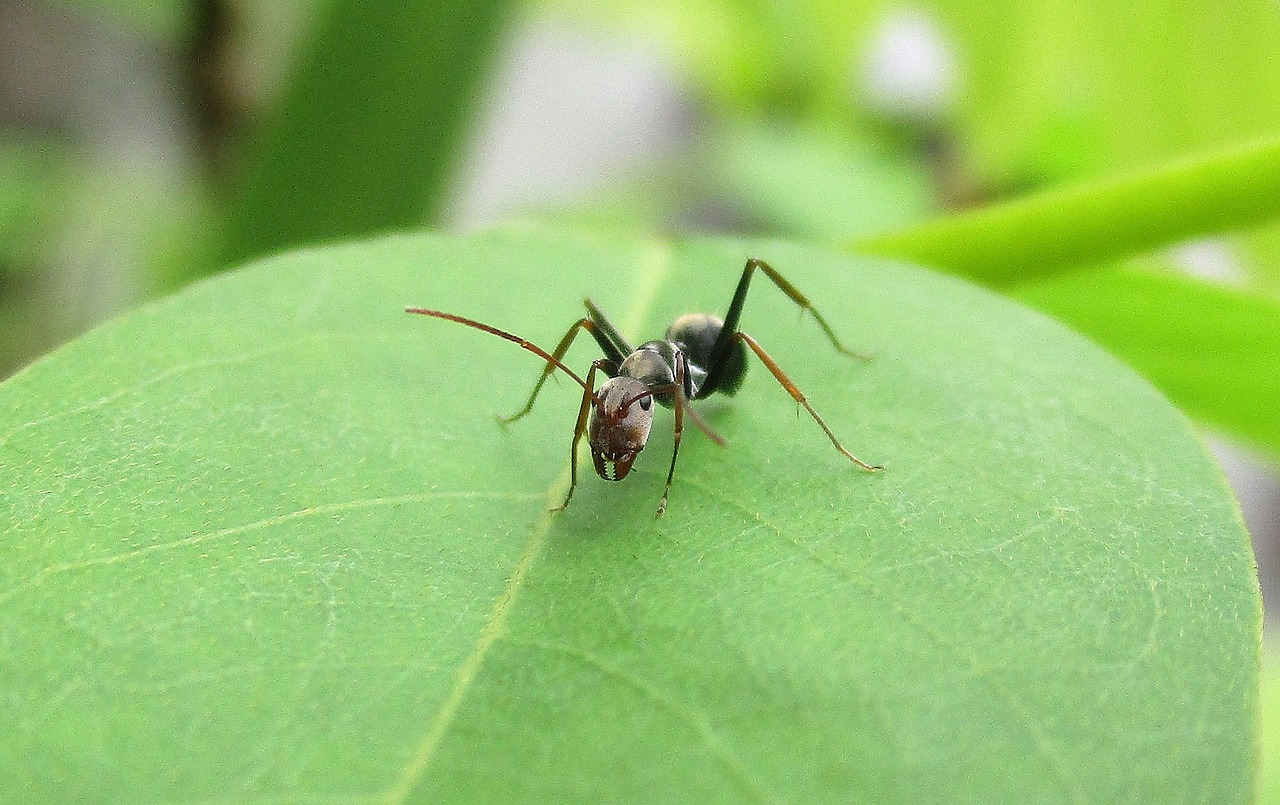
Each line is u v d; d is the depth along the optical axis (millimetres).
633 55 190
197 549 68
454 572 68
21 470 69
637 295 79
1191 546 68
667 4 136
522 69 184
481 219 145
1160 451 70
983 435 71
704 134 170
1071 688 65
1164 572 67
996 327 75
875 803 63
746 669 65
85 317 106
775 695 65
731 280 79
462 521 70
